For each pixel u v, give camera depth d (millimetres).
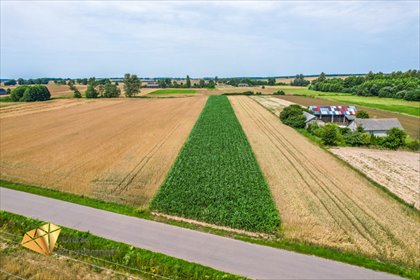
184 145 36594
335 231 17406
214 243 16125
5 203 20797
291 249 15641
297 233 17141
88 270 14039
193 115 63188
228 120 54000
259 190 23031
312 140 41250
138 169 28625
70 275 13555
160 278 13586
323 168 29219
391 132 37781
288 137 42812
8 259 14586
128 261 14594
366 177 26688
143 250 15297
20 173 27266
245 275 13531
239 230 17703
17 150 35719
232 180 25156
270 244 16094
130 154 33906
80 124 54094
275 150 35562
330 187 24391
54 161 31172
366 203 21438
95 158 32344
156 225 18016
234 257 14852
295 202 21453
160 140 40781
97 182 25109
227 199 21594
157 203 20469
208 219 18688
